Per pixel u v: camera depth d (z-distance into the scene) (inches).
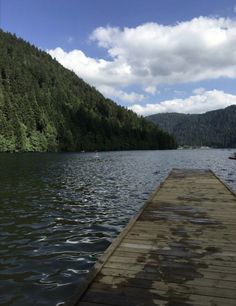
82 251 374.9
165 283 216.5
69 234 440.8
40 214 553.3
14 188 837.8
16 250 376.8
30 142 3727.9
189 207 455.2
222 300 194.5
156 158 2719.0
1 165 1616.6
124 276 227.5
